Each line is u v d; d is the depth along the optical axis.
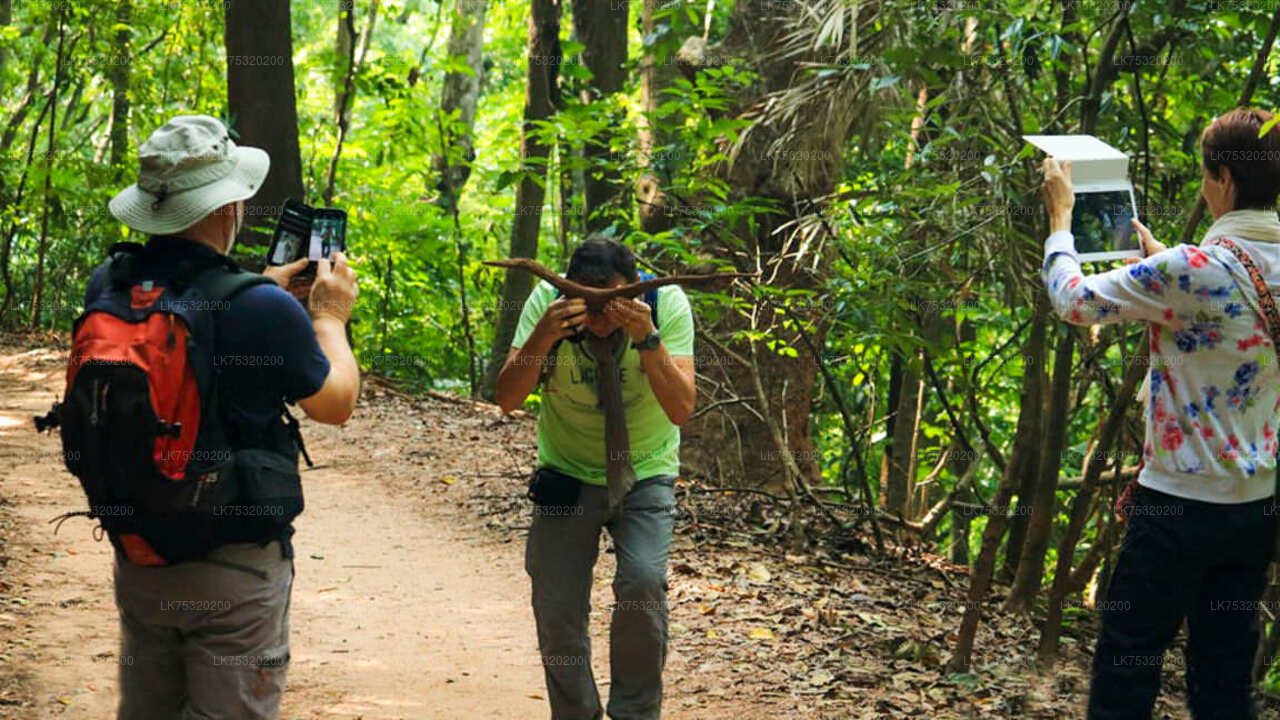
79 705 4.34
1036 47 5.98
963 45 6.84
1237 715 3.35
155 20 17.31
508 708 4.66
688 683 4.95
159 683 2.75
